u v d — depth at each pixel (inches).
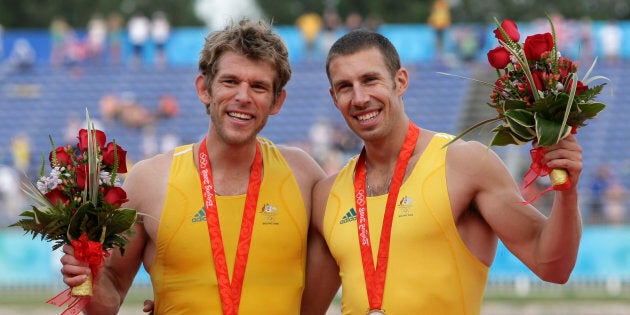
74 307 212.5
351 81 221.6
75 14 1796.3
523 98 199.8
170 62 1130.7
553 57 196.9
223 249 226.8
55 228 210.1
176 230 227.5
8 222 735.7
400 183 222.5
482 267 220.2
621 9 1834.4
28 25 1769.2
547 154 195.9
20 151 971.9
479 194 218.4
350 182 231.1
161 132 1042.1
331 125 983.0
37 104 1092.5
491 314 584.1
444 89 1056.8
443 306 214.4
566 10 1760.6
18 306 632.4
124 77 1119.0
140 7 1925.4
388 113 222.5
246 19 229.0
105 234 212.8
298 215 233.1
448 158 221.6
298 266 232.8
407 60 1081.4
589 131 990.4
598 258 699.4
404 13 1753.2
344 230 225.8
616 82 1039.0
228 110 222.5
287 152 243.8
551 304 623.5
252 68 221.8
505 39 202.2
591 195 792.3
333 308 588.4
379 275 217.3
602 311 591.8
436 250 216.2
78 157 215.3
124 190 231.3
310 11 1862.7
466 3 1785.2
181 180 231.5
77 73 1125.1
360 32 225.9
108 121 1046.4
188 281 226.8
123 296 235.8
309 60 1104.8
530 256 213.9
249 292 225.6
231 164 233.0
